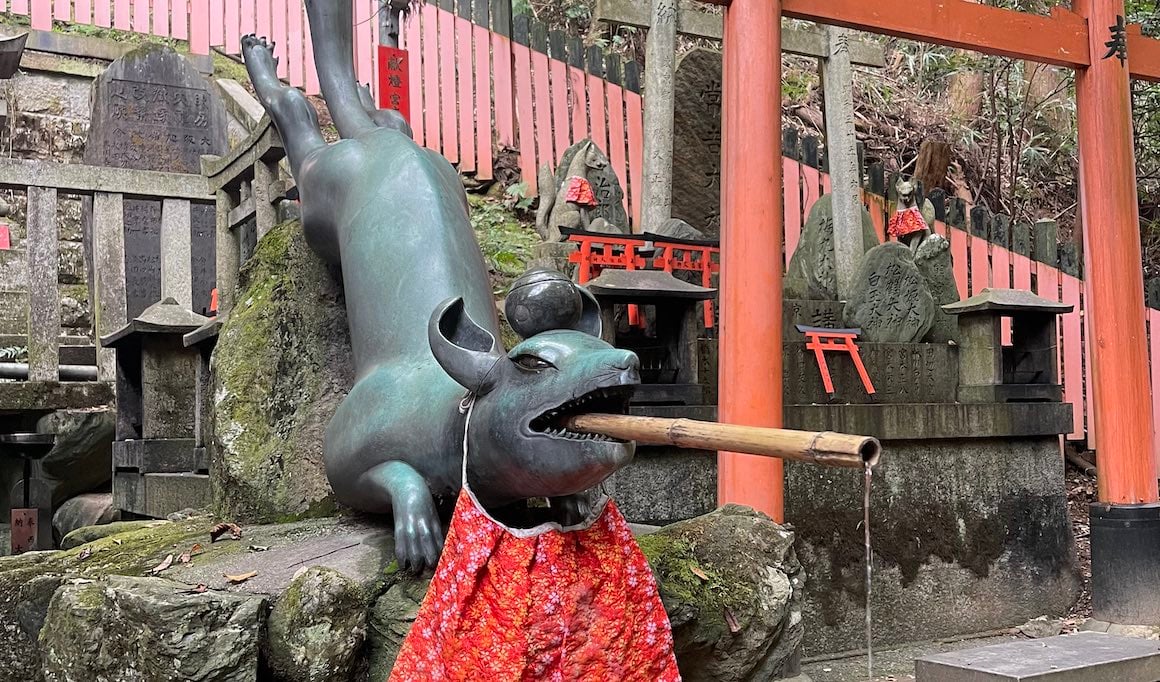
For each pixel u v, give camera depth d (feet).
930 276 23.50
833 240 24.97
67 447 21.42
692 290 16.28
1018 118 38.63
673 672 8.45
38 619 10.53
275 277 13.38
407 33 26.05
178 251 23.72
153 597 8.28
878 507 18.70
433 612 8.02
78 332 32.09
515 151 28.53
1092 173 19.42
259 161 17.13
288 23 27.55
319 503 12.78
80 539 14.62
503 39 26.78
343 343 13.48
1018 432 20.01
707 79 26.96
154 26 29.53
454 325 8.86
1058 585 20.45
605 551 8.26
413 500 9.48
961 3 18.21
